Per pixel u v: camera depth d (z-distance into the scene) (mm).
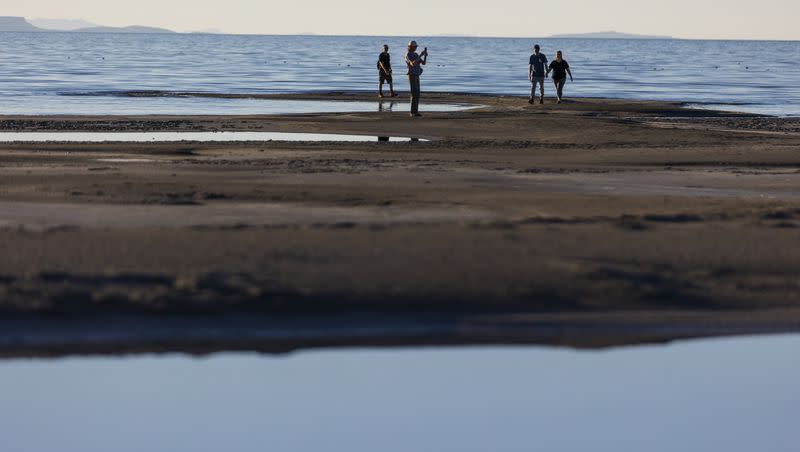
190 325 26188
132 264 30578
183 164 56469
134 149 63312
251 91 130500
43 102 105625
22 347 24844
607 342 26406
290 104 108125
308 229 36469
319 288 28484
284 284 28688
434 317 27203
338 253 32312
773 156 64062
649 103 110750
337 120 85875
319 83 153375
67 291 27562
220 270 29953
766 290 29969
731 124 89188
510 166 58375
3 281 28391
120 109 98875
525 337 26516
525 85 154000
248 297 27609
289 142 68625
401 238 34781
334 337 25984
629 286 29469
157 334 25703
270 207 43312
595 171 56938
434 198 46344
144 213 41312
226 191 47188
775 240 35906
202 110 98938
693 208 44219
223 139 71938
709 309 28516
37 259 31031
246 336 25828
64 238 34312
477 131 78625
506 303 28172
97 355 24594
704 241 35500
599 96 130875
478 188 49625
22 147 63406
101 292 27594
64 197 45094
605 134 77062
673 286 29953
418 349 25500
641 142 72812
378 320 26906
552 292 28969
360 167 56469
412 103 90188
